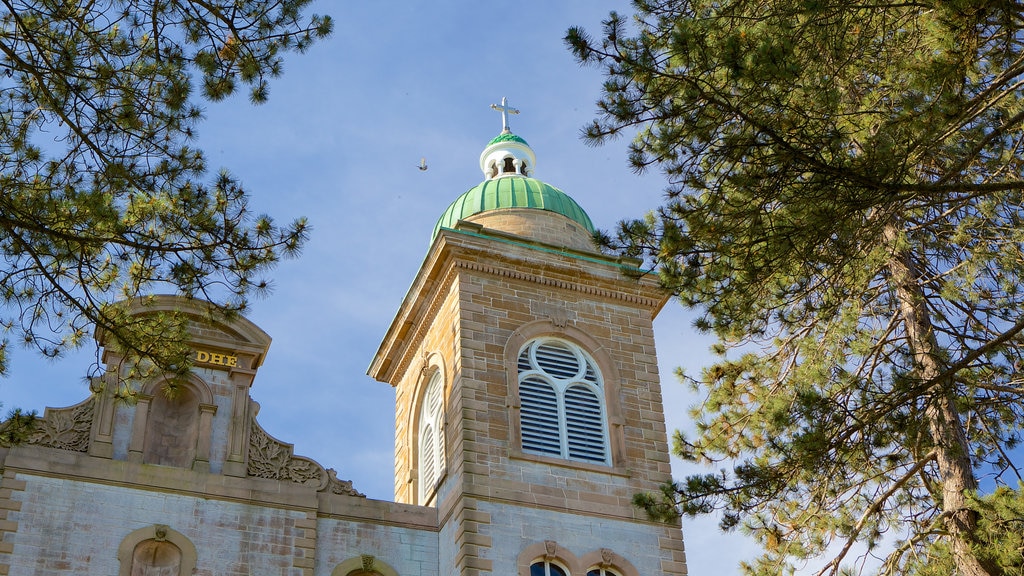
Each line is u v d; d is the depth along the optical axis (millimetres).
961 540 27234
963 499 27719
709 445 30812
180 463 35750
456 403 38438
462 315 39844
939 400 27438
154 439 35938
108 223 22734
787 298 26641
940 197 26375
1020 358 28625
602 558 36062
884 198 22484
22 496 33000
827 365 30141
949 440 28375
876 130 24703
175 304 37188
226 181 23781
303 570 34469
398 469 43344
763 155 22859
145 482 34344
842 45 23750
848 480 29656
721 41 23000
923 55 24812
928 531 29047
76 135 23484
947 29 22328
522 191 45938
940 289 29766
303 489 36031
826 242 24062
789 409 25766
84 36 23641
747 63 22172
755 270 23781
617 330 41812
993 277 28547
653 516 26531
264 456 36375
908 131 22594
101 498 33719
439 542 36969
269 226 23734
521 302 41062
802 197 22719
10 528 32406
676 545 37219
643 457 38875
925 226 29219
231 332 37938
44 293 23281
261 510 35188
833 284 26531
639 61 22750
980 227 28484
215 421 36406
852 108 25469
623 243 24438
